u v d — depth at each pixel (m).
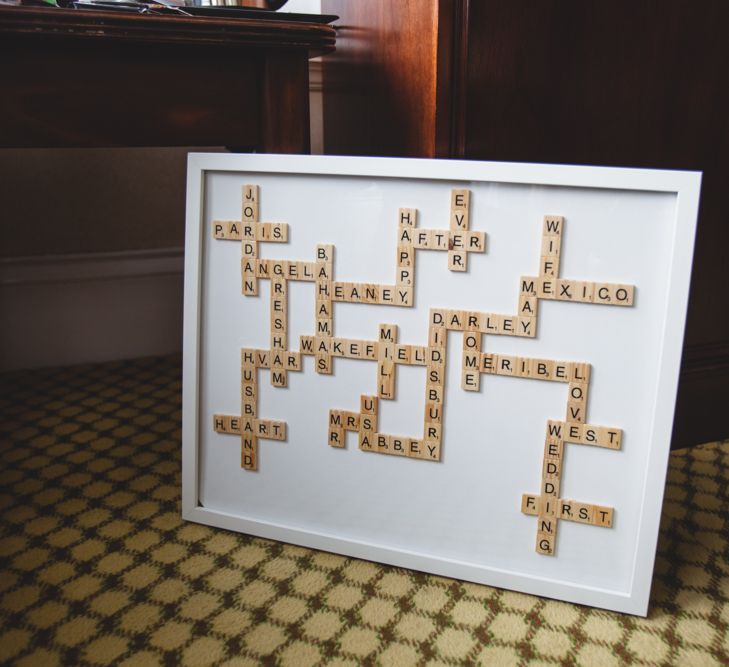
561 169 0.66
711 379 1.04
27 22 0.69
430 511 0.75
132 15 0.72
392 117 0.90
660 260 0.65
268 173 0.75
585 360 0.68
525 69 0.80
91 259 1.35
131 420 1.13
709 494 0.93
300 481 0.79
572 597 0.71
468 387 0.72
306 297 0.75
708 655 0.65
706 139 0.91
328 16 0.81
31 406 1.18
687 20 0.85
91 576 0.75
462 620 0.69
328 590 0.73
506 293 0.69
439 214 0.70
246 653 0.64
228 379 0.80
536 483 0.71
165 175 1.37
